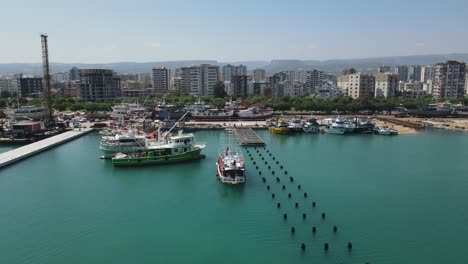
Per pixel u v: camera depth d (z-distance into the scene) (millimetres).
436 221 82750
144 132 171125
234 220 83688
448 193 101188
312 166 129625
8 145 169875
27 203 94062
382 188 105250
